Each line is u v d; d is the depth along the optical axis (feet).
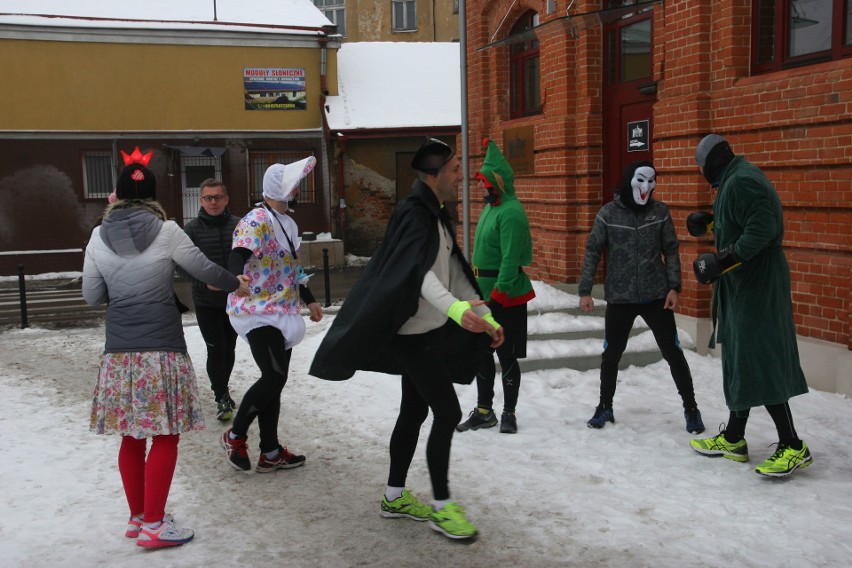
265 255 16.34
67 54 62.95
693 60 25.32
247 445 17.87
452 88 72.43
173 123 65.67
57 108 63.16
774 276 15.74
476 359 13.89
